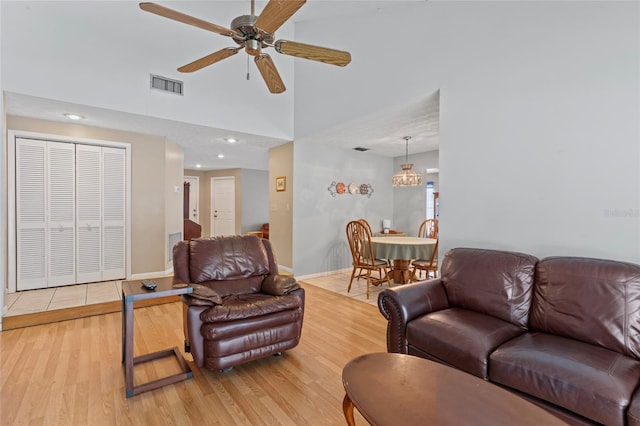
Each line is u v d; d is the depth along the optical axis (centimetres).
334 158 543
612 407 122
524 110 240
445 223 291
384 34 349
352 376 135
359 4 358
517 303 200
